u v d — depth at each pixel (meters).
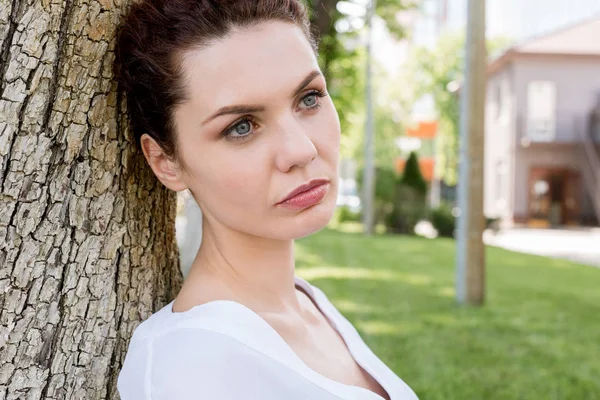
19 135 0.88
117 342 1.00
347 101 7.87
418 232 19.98
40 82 0.89
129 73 0.90
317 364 0.97
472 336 5.09
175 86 0.85
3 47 0.86
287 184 0.83
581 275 9.20
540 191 22.27
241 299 0.96
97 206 0.97
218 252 0.97
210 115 0.82
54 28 0.89
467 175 6.42
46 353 0.92
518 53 21.14
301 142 0.82
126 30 0.90
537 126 21.55
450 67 29.05
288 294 1.04
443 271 9.05
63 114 0.91
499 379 4.01
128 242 1.02
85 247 0.96
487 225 18.17
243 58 0.81
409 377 4.00
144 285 1.05
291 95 0.83
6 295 0.89
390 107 28.23
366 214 16.62
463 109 6.40
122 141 0.99
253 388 0.79
